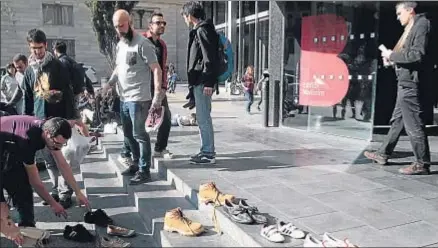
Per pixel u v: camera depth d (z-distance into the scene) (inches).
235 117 397.7
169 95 609.0
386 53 174.9
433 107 327.0
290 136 277.1
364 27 266.7
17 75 217.5
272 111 321.1
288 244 108.3
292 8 298.8
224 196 134.0
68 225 141.5
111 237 130.4
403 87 175.6
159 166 190.7
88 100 318.3
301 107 302.0
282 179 167.8
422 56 165.2
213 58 176.6
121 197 171.2
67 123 131.6
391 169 186.2
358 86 266.7
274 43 313.3
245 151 222.5
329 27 281.9
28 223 135.9
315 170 182.9
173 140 256.5
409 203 141.8
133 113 167.3
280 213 130.6
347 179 169.3
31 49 156.7
